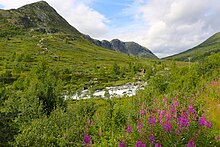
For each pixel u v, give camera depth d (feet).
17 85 217.36
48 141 51.42
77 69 464.24
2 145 66.44
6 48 586.86
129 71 472.03
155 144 38.29
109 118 63.57
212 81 101.19
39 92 97.30
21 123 78.84
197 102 62.03
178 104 60.44
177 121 47.24
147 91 109.19
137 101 84.17
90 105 87.20
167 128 44.27
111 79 377.71
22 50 588.09
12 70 385.91
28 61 479.41
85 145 48.52
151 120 48.16
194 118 49.47
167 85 121.08
